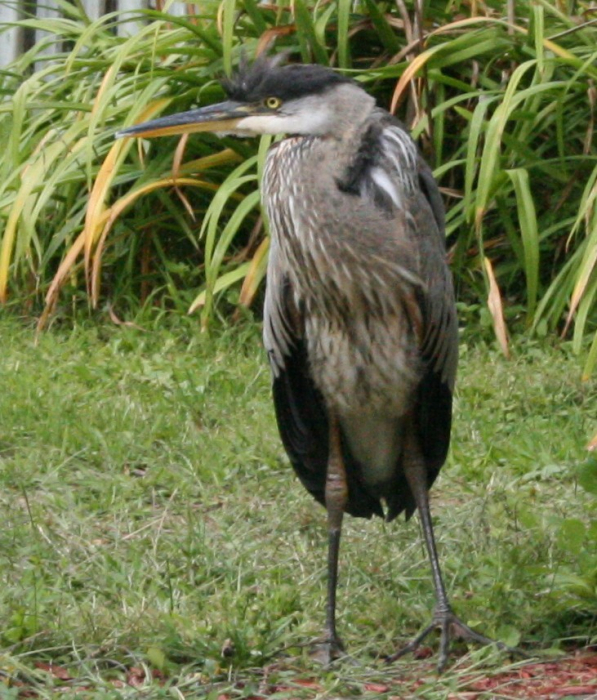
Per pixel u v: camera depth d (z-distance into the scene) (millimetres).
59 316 14734
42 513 9586
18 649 7352
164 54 14898
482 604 8094
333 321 8094
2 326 14344
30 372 12727
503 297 14531
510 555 8469
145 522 9633
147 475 10531
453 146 14977
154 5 18125
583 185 14312
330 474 8227
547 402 12172
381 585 8656
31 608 7863
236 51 14836
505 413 12086
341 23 14031
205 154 14969
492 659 7441
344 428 8375
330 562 8023
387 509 8961
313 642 7648
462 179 14992
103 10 18406
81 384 12531
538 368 12852
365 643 7914
